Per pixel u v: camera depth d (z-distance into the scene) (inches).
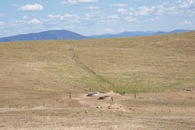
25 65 3484.3
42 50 4284.0
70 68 3476.9
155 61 3850.9
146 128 1275.8
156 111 1758.1
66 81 3004.4
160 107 1897.1
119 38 5275.6
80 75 3240.7
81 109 1772.9
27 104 2021.4
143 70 3494.1
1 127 1273.4
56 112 1674.5
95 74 3321.9
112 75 3289.9
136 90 2819.9
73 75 3225.9
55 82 2942.9
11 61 3624.5
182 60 3882.9
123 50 4375.0
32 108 1850.4
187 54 4163.4
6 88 2596.0
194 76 3270.2
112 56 4042.8
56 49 4379.9
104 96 2241.6
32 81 2903.5
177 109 1831.9
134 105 1959.9
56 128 1248.8
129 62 3804.1
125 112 1705.2
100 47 4557.1
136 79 3166.8
